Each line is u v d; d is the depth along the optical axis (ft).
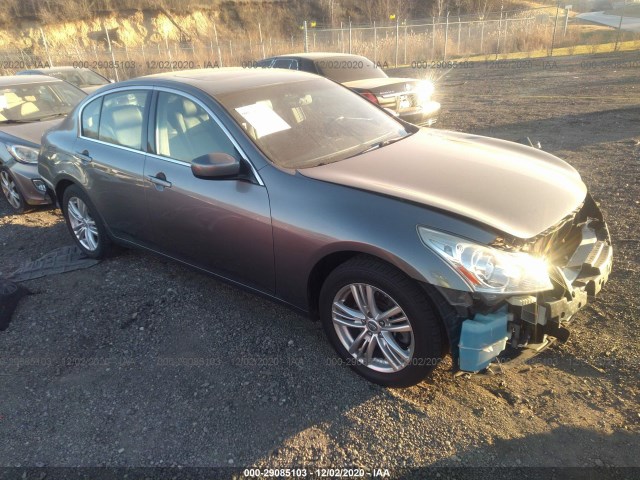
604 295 11.55
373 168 10.06
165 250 12.63
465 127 31.94
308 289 9.73
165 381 9.91
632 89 41.83
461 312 7.86
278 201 9.67
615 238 14.30
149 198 12.12
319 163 10.37
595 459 7.58
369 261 8.77
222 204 10.47
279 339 10.98
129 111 12.87
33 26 115.85
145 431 8.76
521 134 28.53
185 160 11.40
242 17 139.64
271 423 8.72
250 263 10.49
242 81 12.19
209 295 12.90
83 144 14.07
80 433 8.84
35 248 16.81
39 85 24.22
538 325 8.06
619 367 9.35
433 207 8.38
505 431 8.21
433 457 7.85
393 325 8.86
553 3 179.11
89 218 15.05
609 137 26.25
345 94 13.39
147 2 128.57
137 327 11.73
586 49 79.36
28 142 19.57
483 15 120.06
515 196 9.09
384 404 8.95
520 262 7.95
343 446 8.17
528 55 79.77
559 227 8.74
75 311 12.57
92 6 123.85
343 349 9.73
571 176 10.64
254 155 10.23
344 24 141.28
